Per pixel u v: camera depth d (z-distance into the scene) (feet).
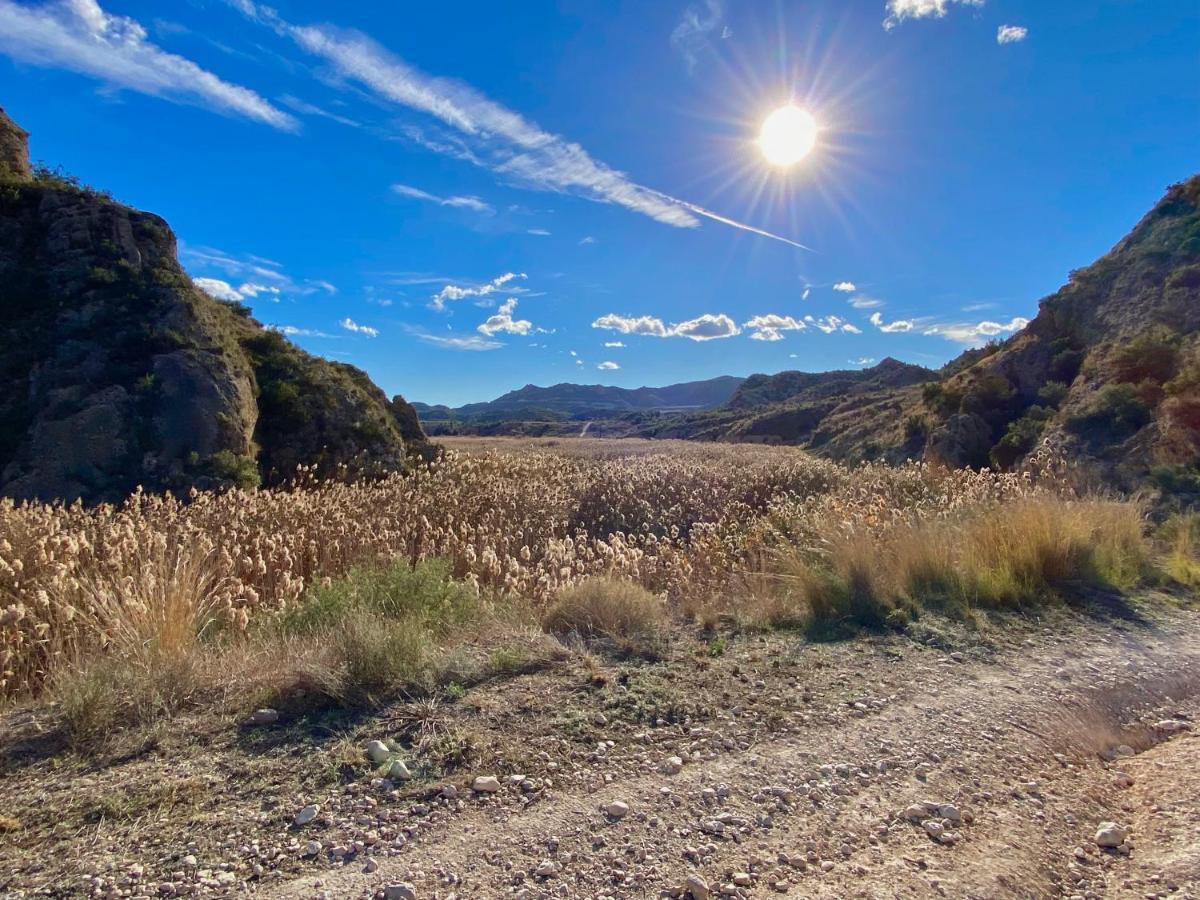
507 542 35.78
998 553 22.08
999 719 12.64
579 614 17.89
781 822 9.33
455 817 9.20
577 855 8.46
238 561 25.88
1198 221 102.47
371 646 13.37
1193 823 9.41
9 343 64.44
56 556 20.84
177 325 69.87
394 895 7.58
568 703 12.89
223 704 12.24
